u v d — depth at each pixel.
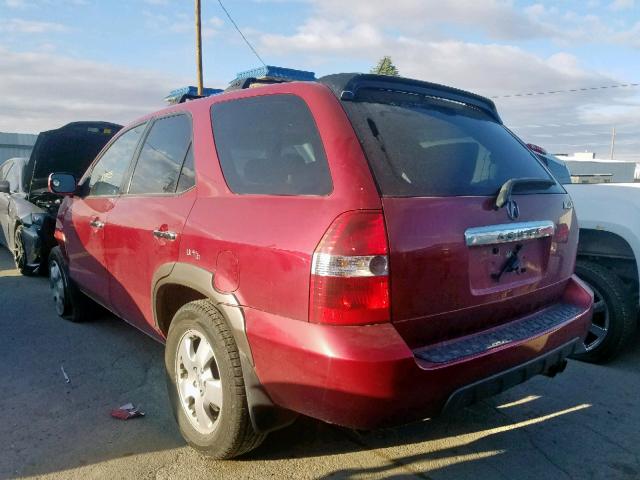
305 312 2.21
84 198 4.49
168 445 3.02
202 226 2.79
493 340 2.52
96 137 7.31
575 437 3.22
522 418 3.45
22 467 2.79
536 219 2.83
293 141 2.57
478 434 3.23
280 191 2.51
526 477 2.80
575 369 4.32
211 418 2.82
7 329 4.98
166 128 3.57
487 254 2.56
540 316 2.91
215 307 2.71
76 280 4.70
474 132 3.03
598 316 4.42
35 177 7.23
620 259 4.51
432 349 2.35
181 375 3.01
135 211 3.50
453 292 2.39
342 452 2.98
